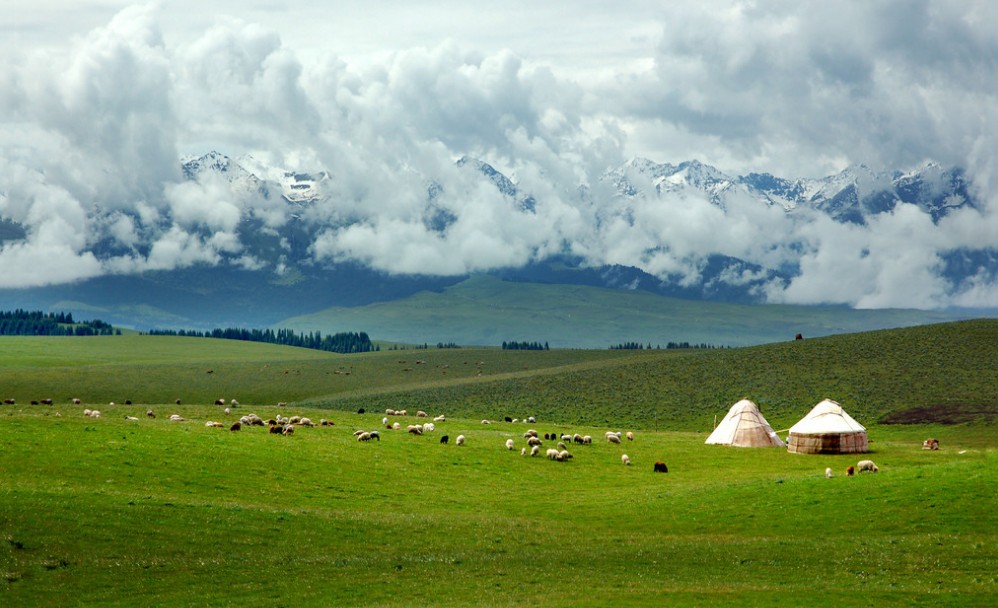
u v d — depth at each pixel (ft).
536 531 158.61
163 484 175.22
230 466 193.16
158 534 142.00
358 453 219.61
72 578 121.80
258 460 200.64
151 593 118.11
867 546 139.85
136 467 183.32
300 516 158.81
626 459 236.43
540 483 207.72
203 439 212.84
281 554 138.00
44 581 120.06
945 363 461.37
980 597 111.96
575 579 126.21
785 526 156.04
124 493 163.94
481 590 120.06
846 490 170.71
